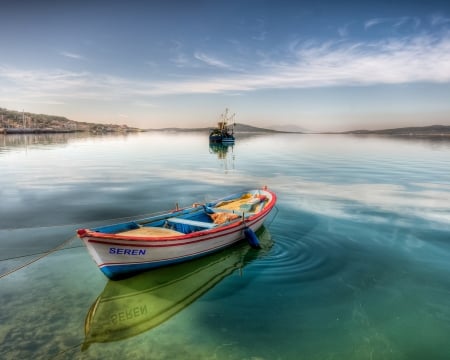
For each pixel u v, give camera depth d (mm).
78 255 11953
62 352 6945
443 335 7613
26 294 9258
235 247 12883
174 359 6770
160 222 12266
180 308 8711
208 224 11875
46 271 10672
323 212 17625
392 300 9047
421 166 37625
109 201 20672
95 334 7559
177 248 10477
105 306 8742
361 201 20188
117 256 9391
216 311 8562
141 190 24234
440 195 21875
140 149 70000
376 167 37125
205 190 24375
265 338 7473
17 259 11625
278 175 31453
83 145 82875
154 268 10430
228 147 80188
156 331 7723
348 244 13039
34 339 7352
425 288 9680
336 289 9609
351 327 7879
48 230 14891
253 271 10797
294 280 10219
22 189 24266
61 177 29969
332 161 44312
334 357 6891
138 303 8945
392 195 21953
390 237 13836
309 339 7449
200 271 10914
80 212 18031
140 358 6797
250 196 17609
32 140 108812
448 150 65062
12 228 15117
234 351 7047
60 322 7996
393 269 10906
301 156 52906
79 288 9633
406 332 7715
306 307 8703
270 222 15836
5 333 7551
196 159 47875
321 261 11508
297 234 14180
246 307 8727
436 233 14281
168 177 30391
